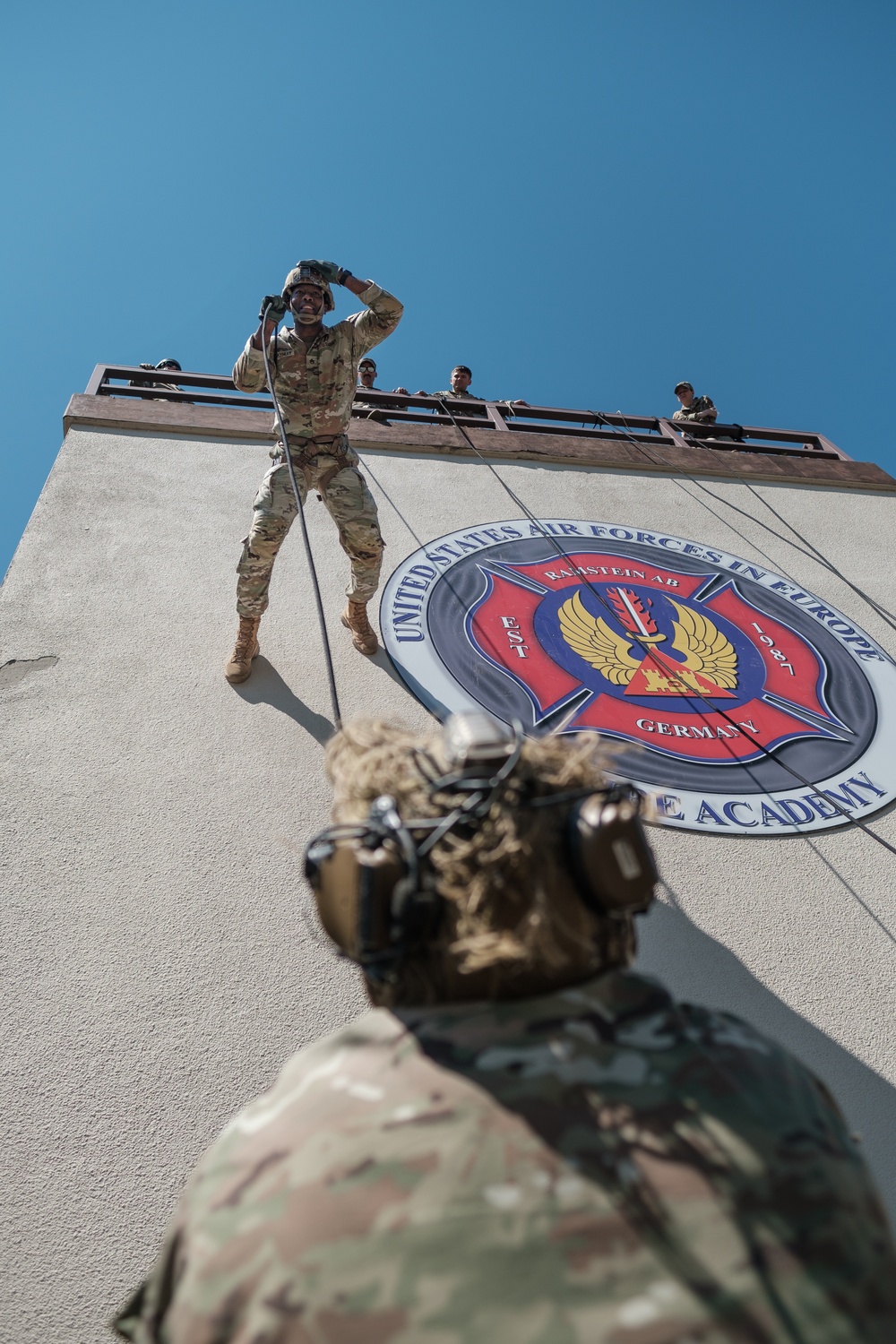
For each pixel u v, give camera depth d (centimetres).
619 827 121
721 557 673
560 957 116
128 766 444
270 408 711
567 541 654
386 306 497
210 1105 333
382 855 119
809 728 536
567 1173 95
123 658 498
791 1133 104
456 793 126
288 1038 354
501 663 539
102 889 391
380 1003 127
